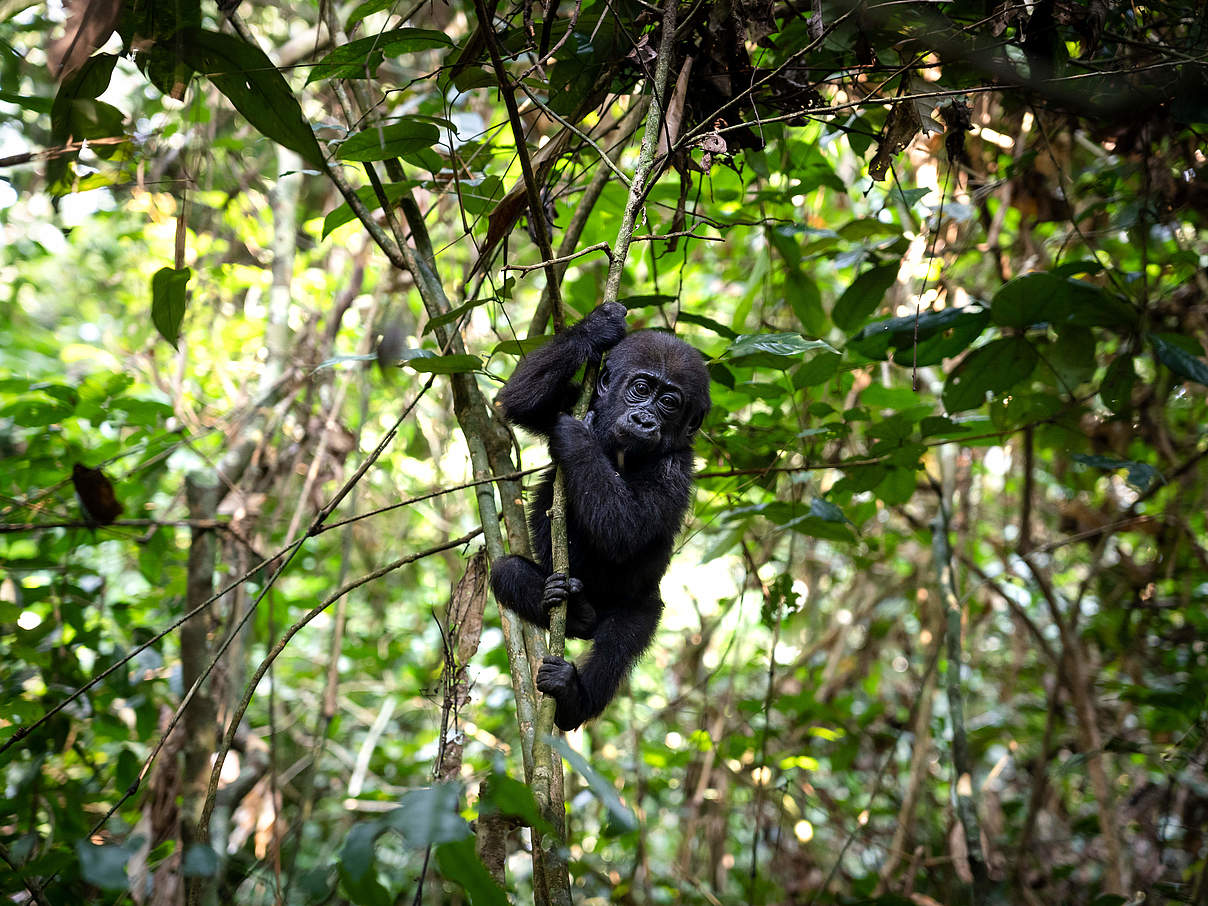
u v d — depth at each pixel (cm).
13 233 716
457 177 401
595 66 410
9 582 525
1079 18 409
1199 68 418
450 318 345
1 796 486
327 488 691
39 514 516
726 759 680
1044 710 697
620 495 383
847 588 827
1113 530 567
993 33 401
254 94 356
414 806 213
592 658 425
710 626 741
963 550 661
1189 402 632
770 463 521
